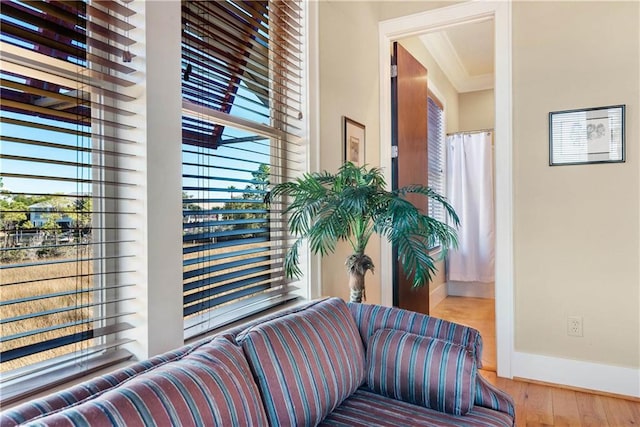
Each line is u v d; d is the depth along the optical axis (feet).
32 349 3.22
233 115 5.40
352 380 4.37
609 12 7.25
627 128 7.14
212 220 5.09
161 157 3.99
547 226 7.73
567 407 6.86
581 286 7.52
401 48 9.59
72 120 3.52
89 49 3.67
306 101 6.53
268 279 6.07
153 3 3.90
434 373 4.32
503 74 8.00
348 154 7.75
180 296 4.21
